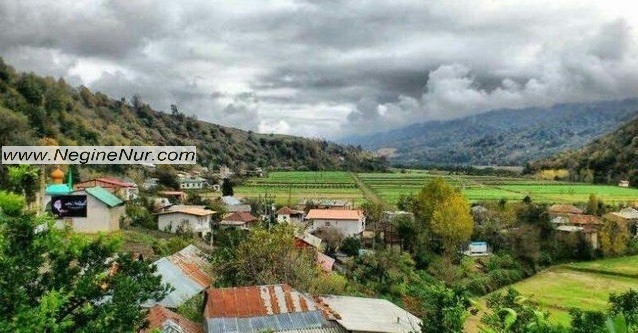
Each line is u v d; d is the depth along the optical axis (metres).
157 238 52.09
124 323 10.28
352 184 148.50
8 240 9.89
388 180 165.38
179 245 43.75
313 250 51.12
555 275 71.31
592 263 77.50
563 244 80.19
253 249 36.69
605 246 80.62
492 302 12.00
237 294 26.81
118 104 190.88
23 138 71.81
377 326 26.50
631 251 83.19
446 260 70.25
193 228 67.56
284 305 26.72
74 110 130.38
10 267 9.32
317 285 36.97
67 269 10.73
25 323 8.20
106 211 47.31
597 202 102.38
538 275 71.50
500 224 82.06
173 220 67.81
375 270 57.06
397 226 74.69
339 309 29.59
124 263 11.77
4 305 8.90
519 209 86.25
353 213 82.12
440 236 74.94
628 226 91.50
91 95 176.12
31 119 93.50
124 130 158.00
